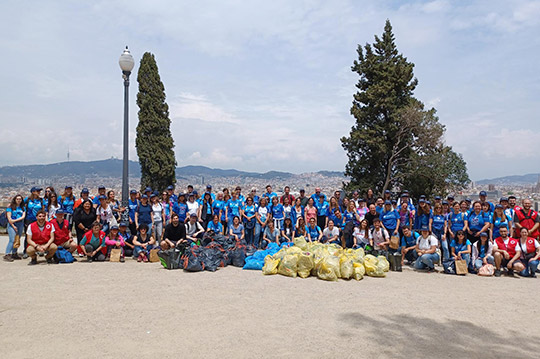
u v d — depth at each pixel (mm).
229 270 9914
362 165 26125
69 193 12141
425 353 4746
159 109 21828
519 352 4867
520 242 9969
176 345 4832
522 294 7918
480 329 5719
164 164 21812
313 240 12469
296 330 5461
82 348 4719
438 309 6703
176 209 12680
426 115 24766
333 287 8273
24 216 10953
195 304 6672
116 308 6375
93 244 10727
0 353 4555
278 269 9555
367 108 25984
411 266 11094
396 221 11492
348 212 12789
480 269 9898
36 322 5664
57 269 9539
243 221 13188
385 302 7090
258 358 4484
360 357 4566
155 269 9789
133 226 11820
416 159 24828
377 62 26625
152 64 21797
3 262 10383
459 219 10750
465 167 25906
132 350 4668
